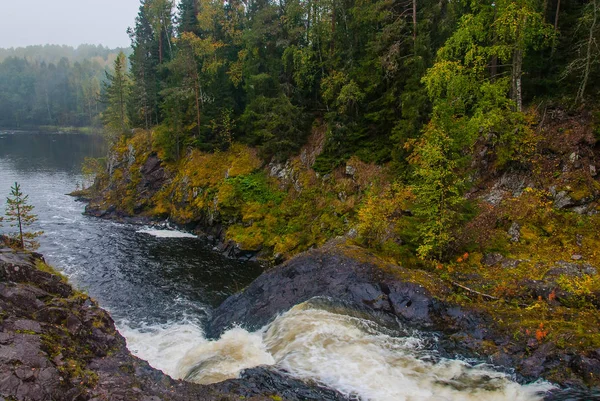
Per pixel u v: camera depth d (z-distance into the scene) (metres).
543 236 16.42
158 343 15.45
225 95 35.78
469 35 18.16
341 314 14.91
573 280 13.76
